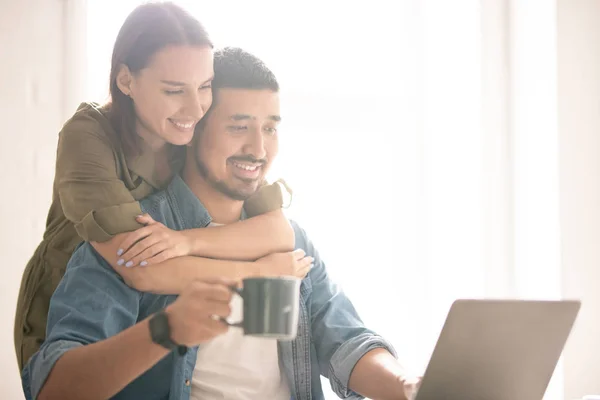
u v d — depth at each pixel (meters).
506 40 2.46
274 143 2.04
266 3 2.30
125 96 1.92
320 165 2.32
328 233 2.31
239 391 1.80
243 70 2.00
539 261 2.41
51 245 1.92
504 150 2.43
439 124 2.41
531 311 1.36
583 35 2.47
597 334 2.40
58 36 2.15
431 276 2.36
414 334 2.33
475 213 2.40
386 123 2.38
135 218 1.80
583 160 2.45
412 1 2.42
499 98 2.44
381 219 2.34
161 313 1.40
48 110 2.12
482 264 2.39
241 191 1.98
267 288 1.29
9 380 2.01
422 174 2.38
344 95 2.35
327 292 2.01
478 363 1.34
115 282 1.75
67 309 1.68
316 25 2.35
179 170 1.94
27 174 2.09
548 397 2.37
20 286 2.01
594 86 2.46
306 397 1.91
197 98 1.95
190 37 1.96
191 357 1.77
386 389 1.74
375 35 2.39
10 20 2.12
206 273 1.84
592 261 2.43
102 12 2.17
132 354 1.42
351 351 1.85
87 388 1.47
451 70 2.43
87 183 1.83
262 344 1.85
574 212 2.44
